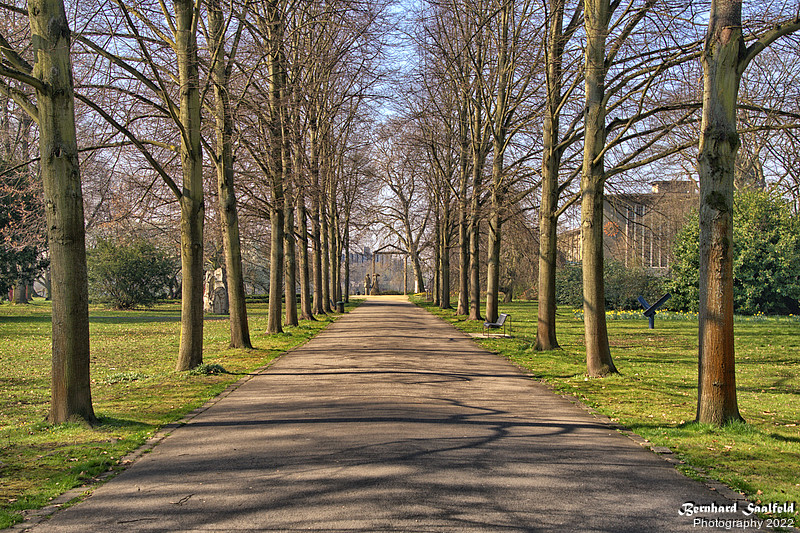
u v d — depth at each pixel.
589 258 13.19
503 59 22.64
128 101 14.12
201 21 15.88
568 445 7.16
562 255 44.81
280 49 17.89
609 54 13.41
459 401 9.83
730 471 6.19
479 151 26.67
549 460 6.51
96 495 5.46
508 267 53.97
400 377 12.38
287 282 27.22
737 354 17.38
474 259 30.80
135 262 44.00
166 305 52.47
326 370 13.49
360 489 5.49
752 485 5.74
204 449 6.95
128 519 4.88
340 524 4.71
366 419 8.36
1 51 8.82
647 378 12.71
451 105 30.25
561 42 16.53
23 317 33.03
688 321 31.12
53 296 8.22
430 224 56.19
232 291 18.06
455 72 25.94
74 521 4.85
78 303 8.27
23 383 12.72
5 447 7.03
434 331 25.06
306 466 6.20
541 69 18.28
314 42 23.64
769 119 11.34
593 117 13.11
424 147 32.19
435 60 26.34
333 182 37.66
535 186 19.92
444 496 5.33
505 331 25.14
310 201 26.89
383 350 17.59
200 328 13.95
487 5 22.19
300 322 30.00
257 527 4.66
